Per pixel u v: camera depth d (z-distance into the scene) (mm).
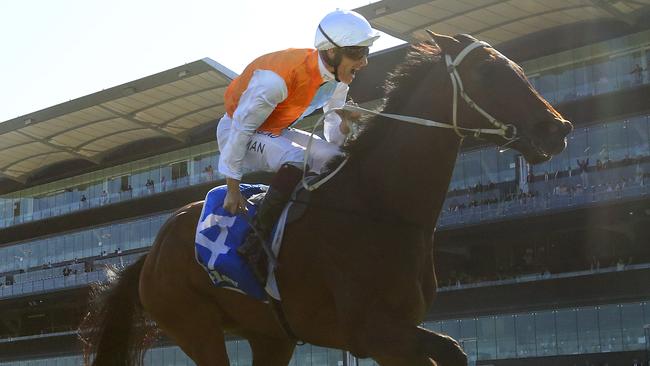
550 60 29234
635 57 27453
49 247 42781
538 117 4535
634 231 27109
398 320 4480
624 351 25031
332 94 5406
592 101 27875
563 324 26422
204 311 5484
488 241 29484
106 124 38000
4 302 42625
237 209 5223
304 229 4902
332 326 4934
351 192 4871
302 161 5141
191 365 33219
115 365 5859
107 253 40219
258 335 5637
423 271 4832
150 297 5664
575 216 27031
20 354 40406
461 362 4270
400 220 4738
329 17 5090
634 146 26344
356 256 4699
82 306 40844
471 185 29438
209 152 37625
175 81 33625
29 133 38938
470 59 4715
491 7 27375
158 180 39312
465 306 28703
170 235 5617
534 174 28062
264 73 5086
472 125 4711
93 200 41719
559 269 27484
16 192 45500
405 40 29797
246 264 5102
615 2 26750
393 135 4879
